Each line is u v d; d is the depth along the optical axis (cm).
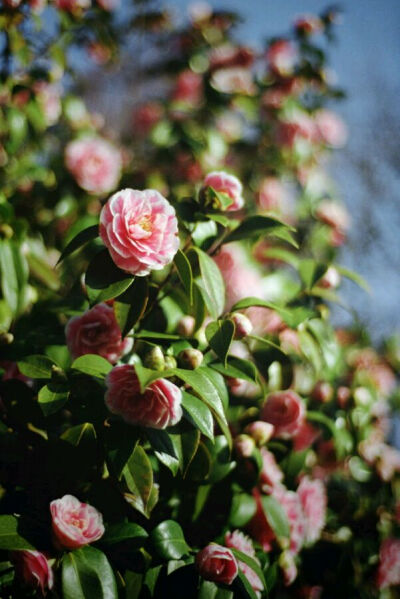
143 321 113
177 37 190
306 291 129
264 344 123
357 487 153
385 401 167
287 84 181
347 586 138
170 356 104
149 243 99
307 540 130
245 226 113
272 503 117
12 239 124
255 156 179
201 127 178
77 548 97
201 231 113
